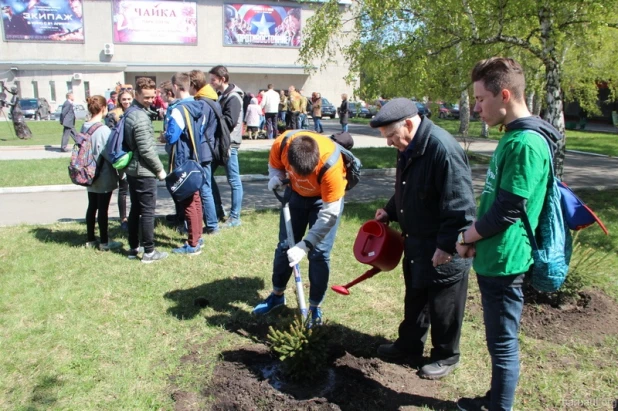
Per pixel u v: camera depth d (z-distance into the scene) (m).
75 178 5.36
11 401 3.07
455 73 7.34
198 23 39.59
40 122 28.05
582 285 4.28
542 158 2.46
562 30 6.33
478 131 23.52
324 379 3.37
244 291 4.68
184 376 3.34
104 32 38.28
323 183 3.46
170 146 5.46
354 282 3.53
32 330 3.87
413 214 3.21
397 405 3.10
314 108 20.30
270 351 3.65
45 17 37.22
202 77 5.89
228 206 8.02
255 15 40.41
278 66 41.22
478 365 3.53
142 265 5.23
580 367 3.47
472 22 6.58
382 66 7.59
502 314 2.69
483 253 2.67
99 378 3.32
